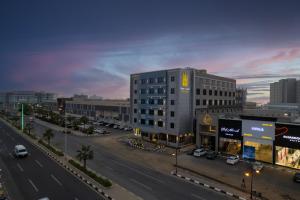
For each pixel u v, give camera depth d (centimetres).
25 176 3441
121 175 3550
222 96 7694
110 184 3020
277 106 10169
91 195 2798
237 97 11938
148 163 4288
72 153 4934
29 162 4197
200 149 5003
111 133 8031
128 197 2720
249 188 3134
